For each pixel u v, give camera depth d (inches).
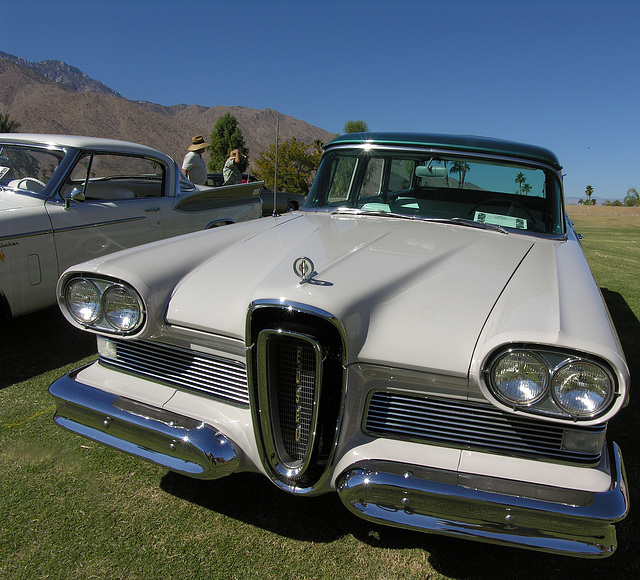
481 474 60.4
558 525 56.7
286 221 105.7
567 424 55.1
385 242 86.3
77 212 145.3
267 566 67.4
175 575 65.2
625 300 225.5
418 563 69.3
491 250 86.4
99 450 91.0
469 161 111.2
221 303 70.2
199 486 82.8
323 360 61.1
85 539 70.3
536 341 54.0
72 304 75.4
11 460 86.8
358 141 119.9
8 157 149.7
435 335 61.5
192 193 186.7
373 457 63.8
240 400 70.7
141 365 78.1
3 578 63.3
